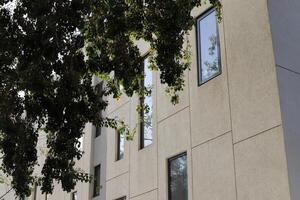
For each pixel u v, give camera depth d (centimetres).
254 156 1191
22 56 911
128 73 1054
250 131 1220
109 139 2034
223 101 1337
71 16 935
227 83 1334
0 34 909
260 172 1164
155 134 1644
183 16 1006
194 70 1481
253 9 1291
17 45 907
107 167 1989
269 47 1216
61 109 942
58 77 970
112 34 1024
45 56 908
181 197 1455
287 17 1270
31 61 905
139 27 1036
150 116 1711
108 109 2059
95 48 1058
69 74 934
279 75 1186
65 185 973
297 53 1248
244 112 1252
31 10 914
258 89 1225
